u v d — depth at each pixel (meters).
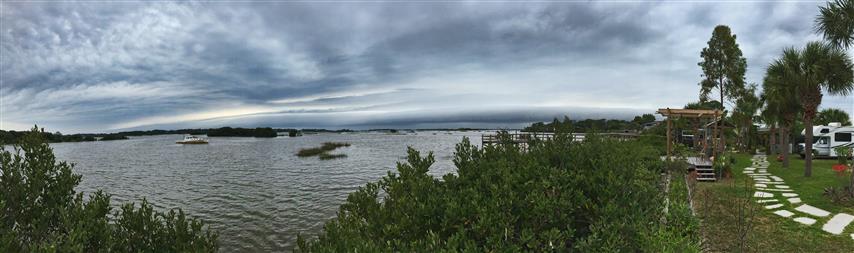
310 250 3.90
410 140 121.25
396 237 3.87
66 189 4.67
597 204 5.15
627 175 6.09
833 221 10.19
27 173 4.56
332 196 23.11
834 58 15.58
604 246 4.00
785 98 19.77
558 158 6.91
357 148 72.69
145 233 4.40
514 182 5.22
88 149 80.50
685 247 4.80
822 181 16.16
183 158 51.84
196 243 4.48
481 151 6.99
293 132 179.00
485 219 3.93
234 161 46.28
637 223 4.50
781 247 8.51
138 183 29.08
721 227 9.79
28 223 4.27
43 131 4.93
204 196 23.53
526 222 4.43
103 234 3.95
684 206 7.18
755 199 12.94
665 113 23.11
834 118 46.59
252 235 15.59
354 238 3.53
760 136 44.75
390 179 5.17
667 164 13.90
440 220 4.17
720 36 34.16
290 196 23.20
